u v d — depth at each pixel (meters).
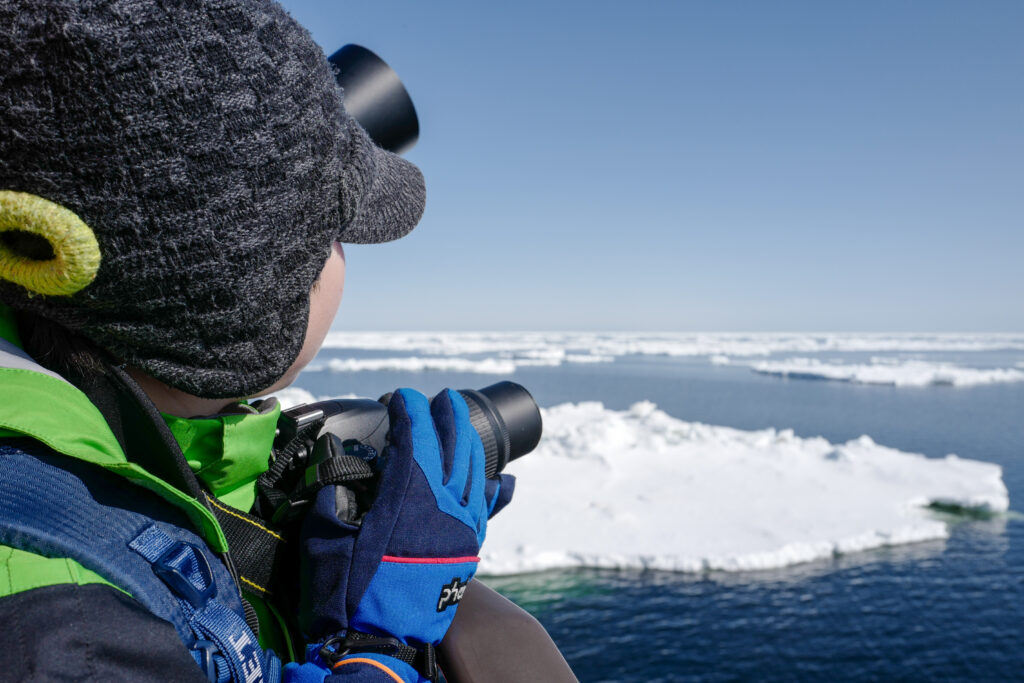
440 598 0.53
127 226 0.39
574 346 90.81
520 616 0.66
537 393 35.25
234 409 0.55
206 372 0.45
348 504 0.53
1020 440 22.22
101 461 0.37
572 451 15.62
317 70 0.47
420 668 0.51
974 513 13.13
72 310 0.42
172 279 0.41
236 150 0.41
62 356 0.44
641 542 11.06
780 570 10.56
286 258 0.45
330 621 0.50
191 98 0.39
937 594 9.82
